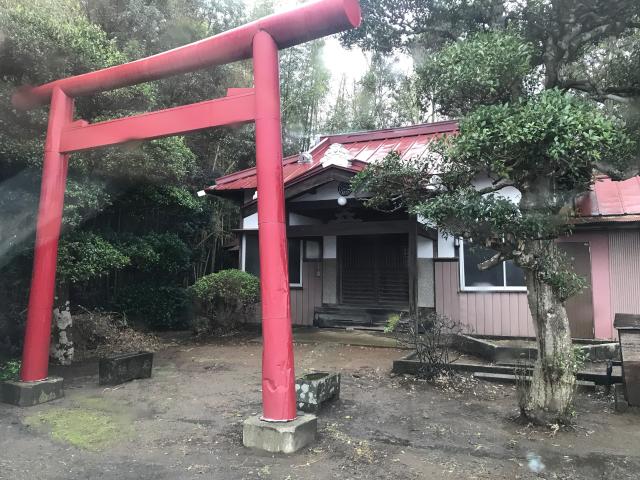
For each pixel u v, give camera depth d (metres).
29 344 6.16
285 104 19.00
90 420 5.30
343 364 7.86
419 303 10.77
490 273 10.22
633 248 8.94
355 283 11.92
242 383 6.91
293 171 12.70
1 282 8.15
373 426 4.97
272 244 4.69
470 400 5.86
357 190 5.89
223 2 16.47
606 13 4.66
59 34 6.74
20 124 6.80
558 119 3.74
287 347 4.62
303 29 4.82
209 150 16.77
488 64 4.48
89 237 7.92
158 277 13.04
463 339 8.44
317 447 4.41
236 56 5.31
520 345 8.39
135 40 11.98
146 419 5.33
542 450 4.29
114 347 9.88
